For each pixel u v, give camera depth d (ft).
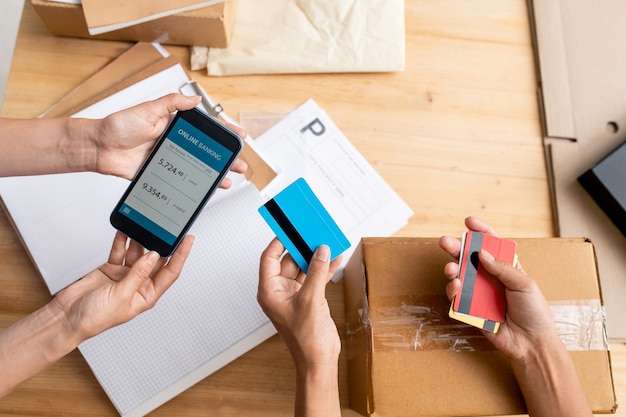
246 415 2.35
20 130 2.04
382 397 1.84
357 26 2.68
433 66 2.76
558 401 1.86
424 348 1.88
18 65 2.60
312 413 1.69
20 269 2.40
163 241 2.05
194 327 2.32
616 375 2.45
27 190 2.40
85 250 2.37
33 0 2.32
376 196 2.61
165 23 2.44
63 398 2.31
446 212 2.61
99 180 2.45
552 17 2.78
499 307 1.89
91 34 2.40
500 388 1.88
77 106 2.50
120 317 1.94
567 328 1.94
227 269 2.39
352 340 2.20
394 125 2.69
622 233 2.55
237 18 2.69
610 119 2.67
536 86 2.76
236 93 2.67
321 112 2.68
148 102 2.03
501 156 2.68
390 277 1.92
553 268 1.97
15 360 1.86
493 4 2.83
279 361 2.40
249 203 2.46
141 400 2.24
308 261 1.85
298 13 2.70
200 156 2.08
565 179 2.62
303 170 2.60
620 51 2.73
